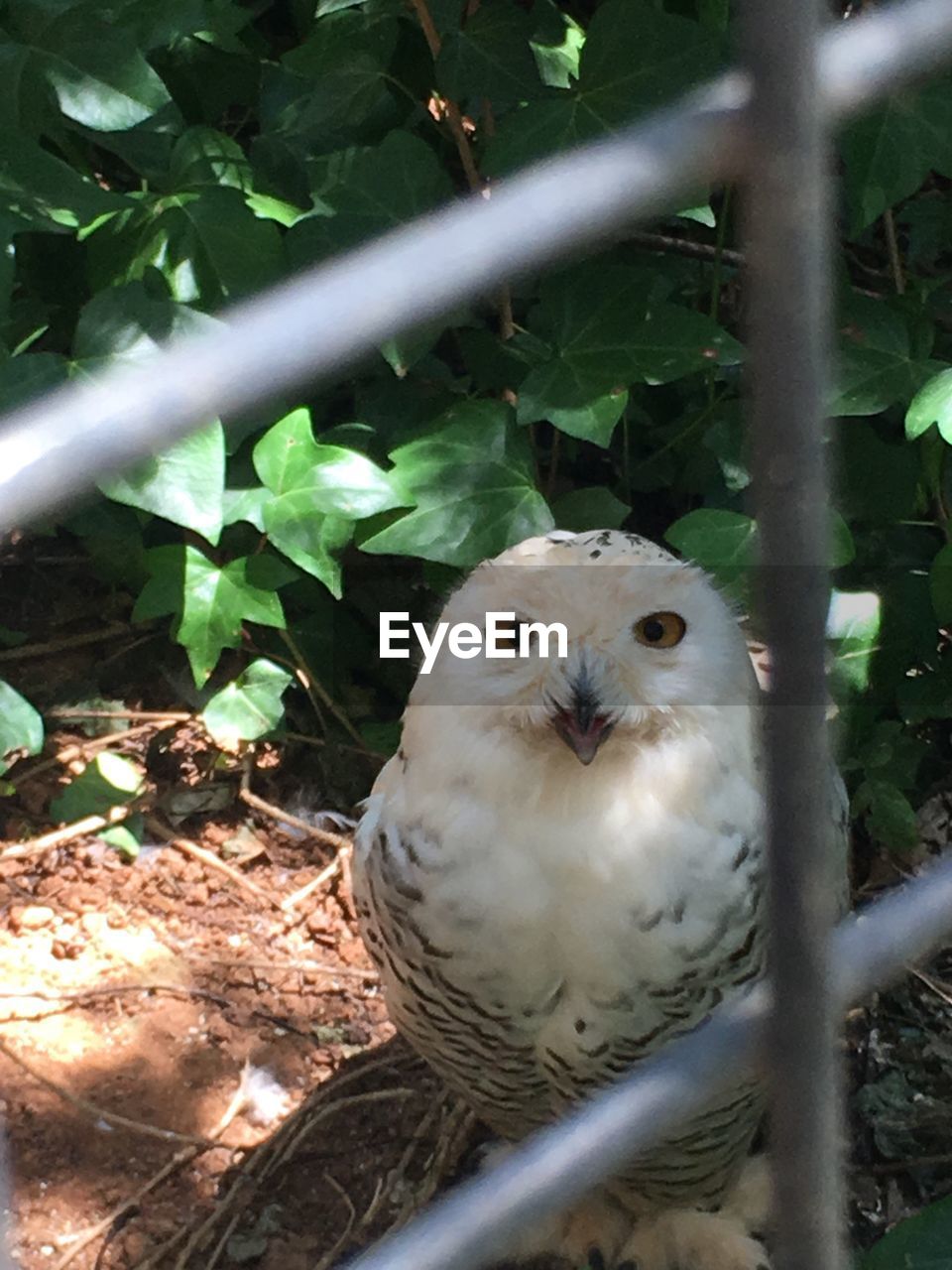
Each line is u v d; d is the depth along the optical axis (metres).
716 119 0.98
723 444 3.20
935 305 3.41
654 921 2.11
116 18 2.97
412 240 0.91
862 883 3.20
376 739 3.33
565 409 2.94
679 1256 2.64
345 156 3.20
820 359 1.06
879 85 1.01
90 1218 2.58
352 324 0.88
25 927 3.04
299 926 3.10
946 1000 2.88
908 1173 2.67
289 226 3.18
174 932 3.07
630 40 2.85
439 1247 1.33
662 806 2.08
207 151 3.21
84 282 3.35
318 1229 2.61
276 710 3.26
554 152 2.88
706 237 3.58
